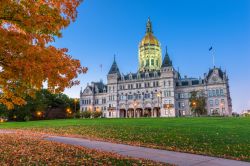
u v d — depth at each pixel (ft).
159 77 455.63
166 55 458.09
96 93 533.55
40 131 115.85
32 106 337.11
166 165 45.01
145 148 65.46
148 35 566.36
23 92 45.01
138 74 481.46
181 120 170.30
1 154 53.36
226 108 409.28
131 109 473.67
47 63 38.55
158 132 92.02
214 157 53.93
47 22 40.22
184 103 444.55
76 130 110.83
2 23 41.42
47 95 401.70
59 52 42.47
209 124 128.06
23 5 38.63
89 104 534.37
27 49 37.35
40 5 40.16
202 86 433.48
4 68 38.96
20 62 36.83
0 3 35.99
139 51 567.18
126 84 483.51
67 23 43.11
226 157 53.52
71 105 507.30
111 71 503.61
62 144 69.21
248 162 48.98
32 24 38.65
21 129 131.34
